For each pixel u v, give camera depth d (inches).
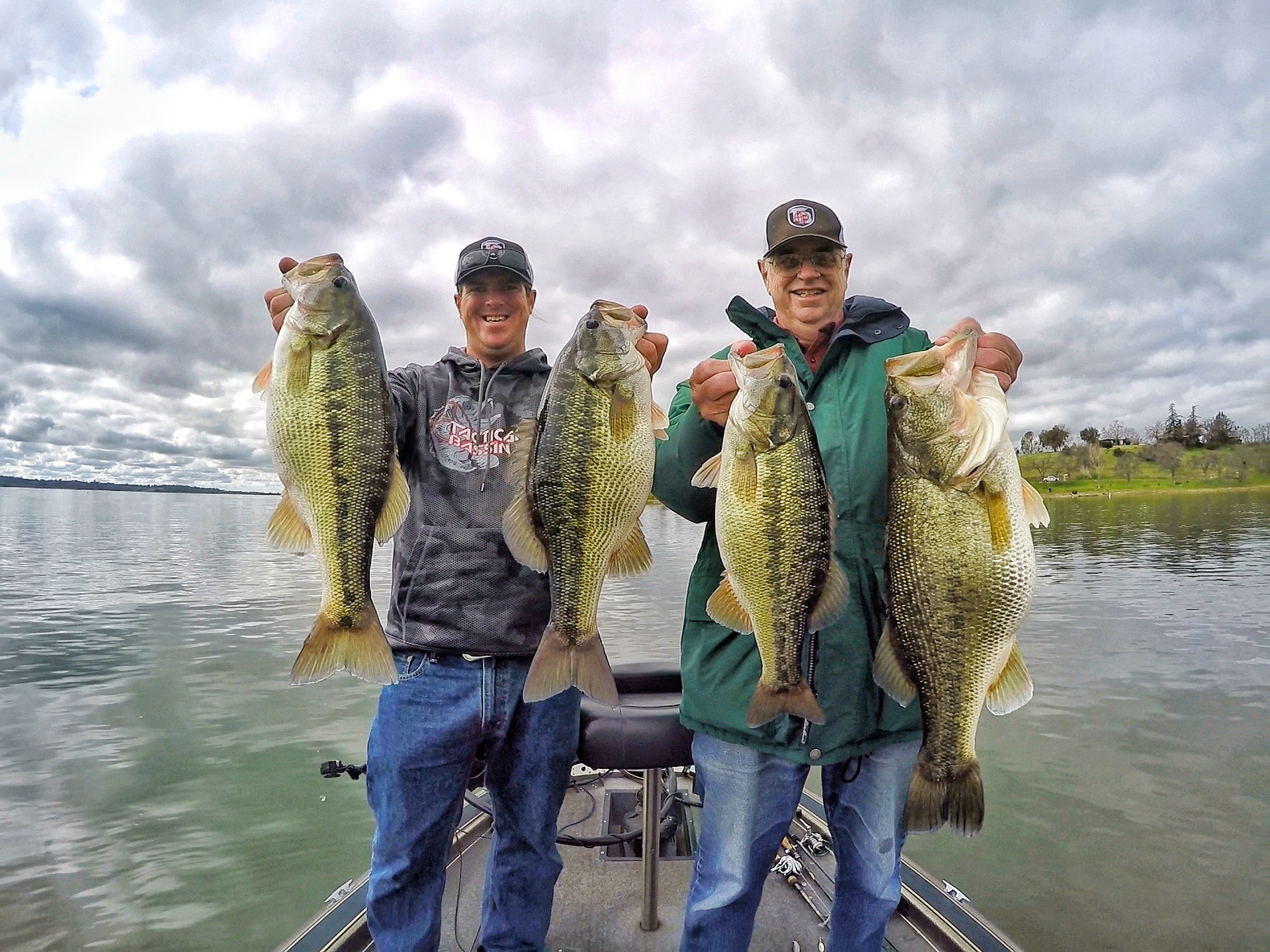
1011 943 64.0
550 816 63.6
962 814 52.8
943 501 53.4
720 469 54.7
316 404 54.2
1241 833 146.9
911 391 54.3
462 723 61.2
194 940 112.3
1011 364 56.9
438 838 61.9
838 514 57.0
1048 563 570.6
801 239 61.4
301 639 310.7
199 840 140.6
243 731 198.7
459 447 65.2
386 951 60.3
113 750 184.9
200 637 315.3
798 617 53.9
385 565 470.9
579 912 74.2
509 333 68.5
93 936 112.0
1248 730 203.5
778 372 53.7
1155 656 284.0
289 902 121.6
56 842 138.8
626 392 54.4
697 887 57.4
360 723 205.6
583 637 55.1
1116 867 136.1
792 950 68.2
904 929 68.6
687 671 59.2
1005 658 54.3
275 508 56.2
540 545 55.8
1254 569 516.7
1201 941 115.6
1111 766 180.2
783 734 54.4
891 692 54.2
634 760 63.6
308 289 54.1
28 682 245.9
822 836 83.7
